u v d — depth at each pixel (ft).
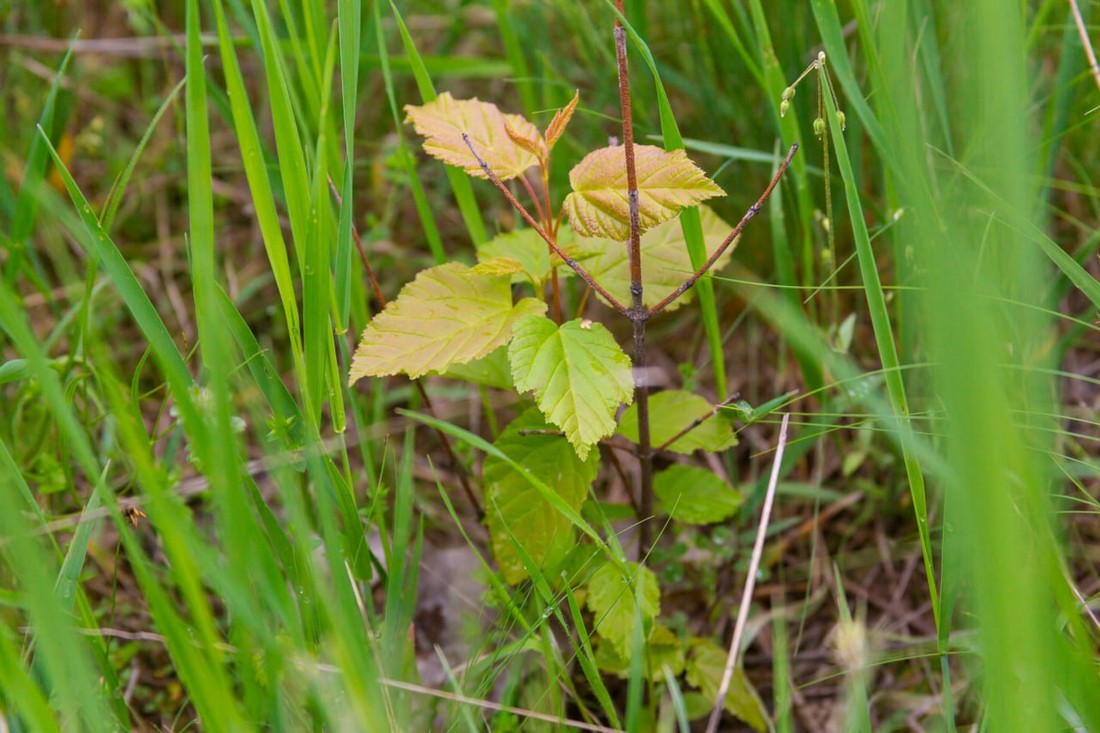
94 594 1.88
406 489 1.67
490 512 1.66
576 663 1.80
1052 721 1.30
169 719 1.80
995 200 1.51
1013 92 1.31
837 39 1.65
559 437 1.66
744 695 1.75
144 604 1.85
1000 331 1.54
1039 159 1.80
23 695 1.35
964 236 1.67
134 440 1.31
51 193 1.53
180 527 1.36
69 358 1.74
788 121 1.75
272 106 1.56
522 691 1.76
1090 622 1.69
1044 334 1.63
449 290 1.63
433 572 1.90
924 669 1.82
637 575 1.63
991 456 1.24
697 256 1.66
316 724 1.52
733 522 1.95
